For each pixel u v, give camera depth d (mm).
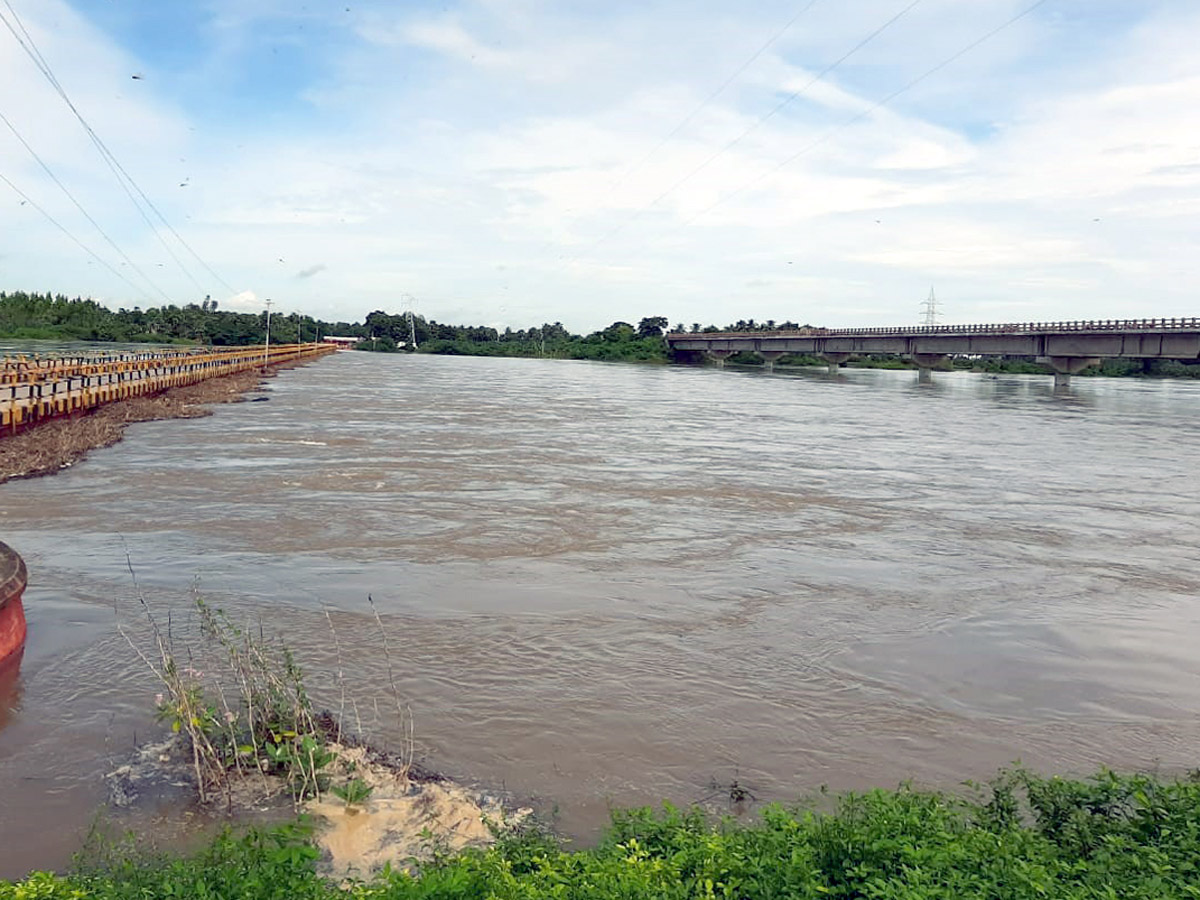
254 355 94125
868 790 8211
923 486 25969
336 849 6887
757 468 28734
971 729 9680
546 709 9680
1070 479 27984
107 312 150125
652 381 90562
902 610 13750
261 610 12719
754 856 5793
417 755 8547
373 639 11641
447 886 5371
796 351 110000
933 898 5129
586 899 5188
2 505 19359
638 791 8070
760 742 9141
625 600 13742
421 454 29688
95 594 13250
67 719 9047
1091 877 5484
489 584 14359
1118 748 9375
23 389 29750
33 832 7051
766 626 12750
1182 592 15359
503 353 187125
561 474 26219
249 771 8055
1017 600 14531
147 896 5348
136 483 22453
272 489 22203
